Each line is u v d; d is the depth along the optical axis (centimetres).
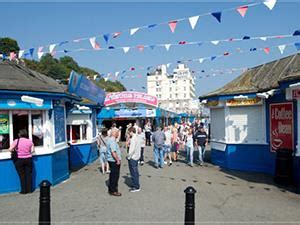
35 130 968
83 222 636
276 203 789
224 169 1344
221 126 1433
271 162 1219
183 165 1473
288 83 915
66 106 1184
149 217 668
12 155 894
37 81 1012
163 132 1398
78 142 1530
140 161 1491
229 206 761
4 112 913
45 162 973
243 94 1293
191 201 486
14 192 906
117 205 762
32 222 636
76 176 1180
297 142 1006
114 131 880
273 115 1193
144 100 3008
